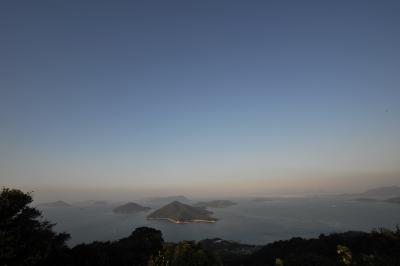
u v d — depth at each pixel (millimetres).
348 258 55406
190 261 42969
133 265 58844
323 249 81188
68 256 46250
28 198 39781
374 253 62906
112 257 58344
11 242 35281
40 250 38500
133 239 77938
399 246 68125
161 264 44531
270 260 88500
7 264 34406
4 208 36344
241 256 114250
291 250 91562
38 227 42000
